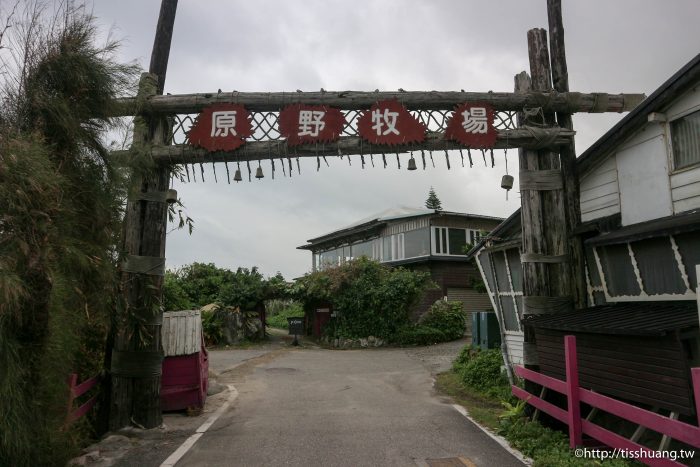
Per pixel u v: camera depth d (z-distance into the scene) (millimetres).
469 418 7527
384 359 15531
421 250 24000
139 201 7328
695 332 4316
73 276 4922
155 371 7066
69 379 5270
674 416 4348
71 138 5133
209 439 6578
